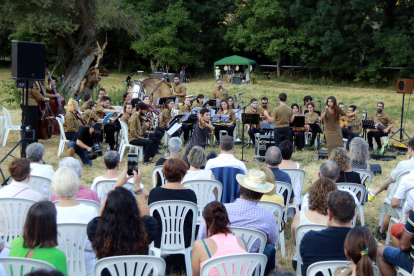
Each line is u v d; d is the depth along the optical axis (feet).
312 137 37.29
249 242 10.93
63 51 68.85
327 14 95.96
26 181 13.01
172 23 112.78
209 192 15.17
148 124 31.27
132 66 129.39
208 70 126.72
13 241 8.95
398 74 96.84
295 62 117.29
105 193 15.31
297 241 11.71
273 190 14.17
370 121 34.86
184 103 38.52
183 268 13.29
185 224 12.74
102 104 33.47
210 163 16.96
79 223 10.68
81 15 64.08
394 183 17.24
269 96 75.05
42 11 63.98
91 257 11.18
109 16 65.41
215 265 8.97
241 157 33.04
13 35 94.32
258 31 110.11
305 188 24.64
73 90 61.00
